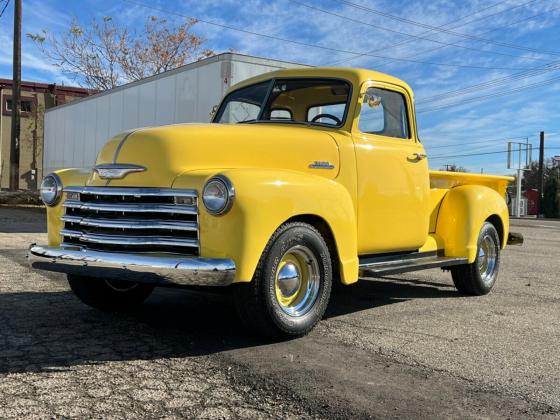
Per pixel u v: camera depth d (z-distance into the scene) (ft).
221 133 14.19
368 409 10.09
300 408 10.09
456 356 13.33
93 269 13.03
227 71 33.37
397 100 18.42
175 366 12.12
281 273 13.58
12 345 13.29
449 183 21.02
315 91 17.38
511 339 14.94
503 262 32.27
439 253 20.36
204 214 12.42
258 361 12.50
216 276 12.05
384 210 17.07
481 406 10.40
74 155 60.64
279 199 13.03
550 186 150.00
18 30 65.26
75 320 15.75
